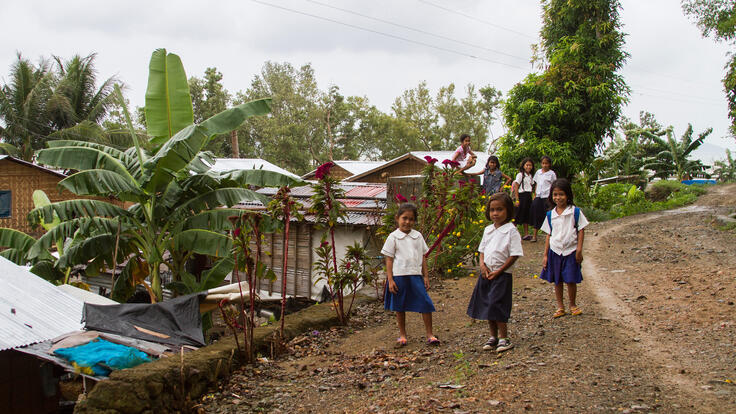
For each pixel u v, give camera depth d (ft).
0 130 90.79
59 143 34.42
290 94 163.53
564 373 13.07
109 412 12.30
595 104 52.54
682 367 12.99
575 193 58.75
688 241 31.14
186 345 20.75
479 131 171.32
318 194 20.53
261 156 163.84
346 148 173.99
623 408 10.84
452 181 25.23
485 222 29.22
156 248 31.27
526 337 16.56
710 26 45.34
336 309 21.03
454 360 15.44
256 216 17.94
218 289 25.66
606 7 55.47
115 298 32.60
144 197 31.17
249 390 14.87
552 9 58.85
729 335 14.85
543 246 33.01
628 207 55.77
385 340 18.69
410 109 179.11
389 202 29.89
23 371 19.77
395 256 17.58
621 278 23.65
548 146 52.44
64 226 30.55
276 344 17.84
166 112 32.89
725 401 10.80
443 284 25.99
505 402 11.68
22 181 62.85
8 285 20.83
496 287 15.37
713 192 72.90
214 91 151.43
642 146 112.37
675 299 19.30
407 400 12.53
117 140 92.07
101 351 17.75
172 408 13.37
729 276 21.53
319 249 20.88
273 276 29.55
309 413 13.01
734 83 43.75
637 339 15.34
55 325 19.34
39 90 92.32
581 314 18.26
